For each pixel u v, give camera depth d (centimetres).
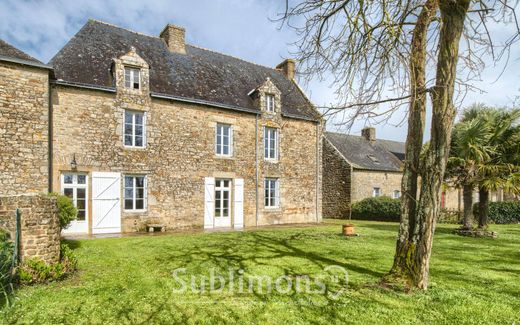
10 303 419
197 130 1300
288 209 1573
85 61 1134
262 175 1488
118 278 536
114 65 1134
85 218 1077
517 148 1025
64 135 1033
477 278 550
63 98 1034
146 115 1184
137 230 1159
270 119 1509
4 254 458
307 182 1648
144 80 1179
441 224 1591
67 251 601
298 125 1622
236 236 1041
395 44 427
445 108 442
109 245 842
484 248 845
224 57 1692
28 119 937
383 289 475
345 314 392
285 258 695
